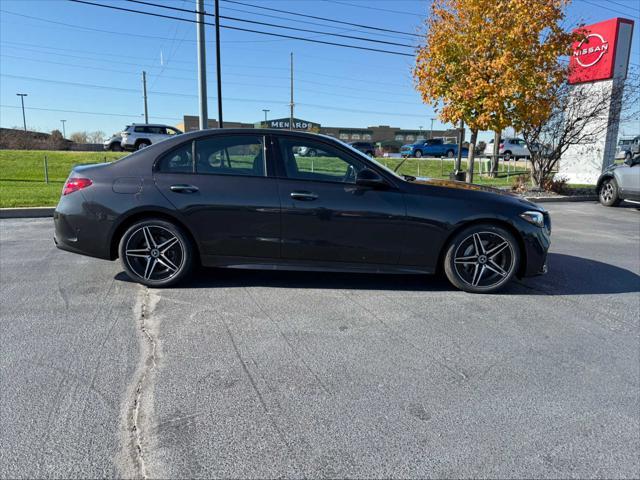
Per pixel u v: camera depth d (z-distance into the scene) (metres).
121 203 4.19
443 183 4.63
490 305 4.11
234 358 3.00
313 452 2.12
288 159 4.30
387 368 2.91
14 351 3.03
